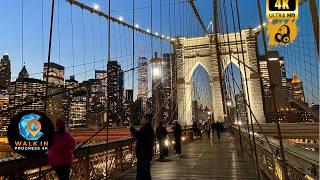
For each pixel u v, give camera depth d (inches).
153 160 404.2
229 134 1177.4
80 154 203.5
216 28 438.9
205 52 1985.7
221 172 305.9
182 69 1948.8
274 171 191.5
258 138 257.1
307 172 96.4
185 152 512.1
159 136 416.5
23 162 138.6
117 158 293.6
